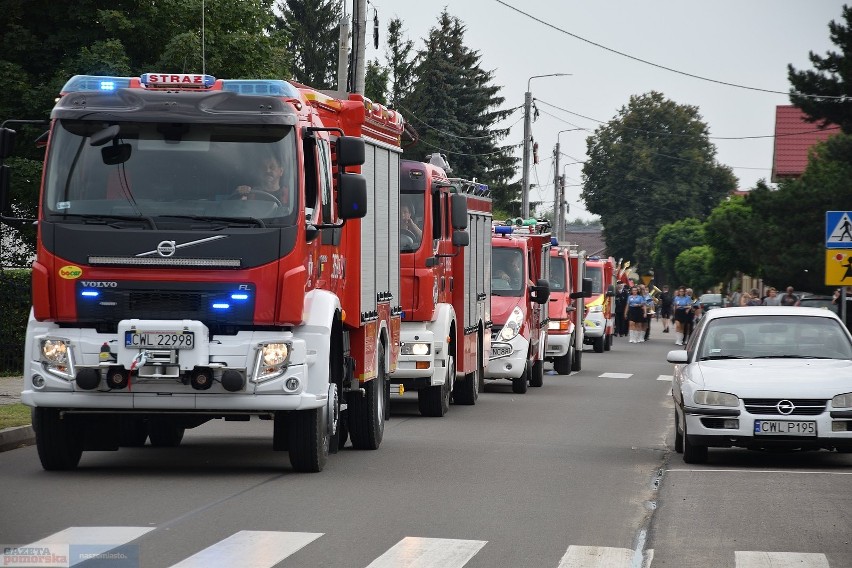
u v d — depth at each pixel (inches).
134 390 789.9
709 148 7155.5
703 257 5511.8
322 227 836.0
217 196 795.4
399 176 1124.5
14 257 1974.7
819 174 3289.9
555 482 844.6
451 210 1274.6
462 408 1465.3
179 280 789.2
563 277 2190.0
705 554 598.5
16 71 2007.9
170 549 583.5
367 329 984.9
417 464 925.8
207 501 726.5
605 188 7101.4
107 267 789.2
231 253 788.0
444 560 576.4
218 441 1077.1
